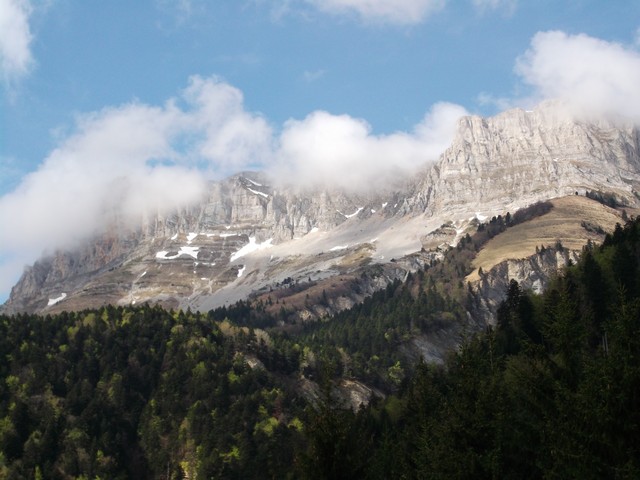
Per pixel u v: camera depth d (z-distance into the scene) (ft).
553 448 148.36
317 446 162.30
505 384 187.32
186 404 642.63
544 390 164.96
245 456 551.18
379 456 240.94
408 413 264.11
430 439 194.59
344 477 160.25
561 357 166.50
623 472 130.41
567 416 150.30
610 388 140.05
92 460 573.74
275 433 576.61
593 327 213.66
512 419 168.76
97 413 623.36
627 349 144.36
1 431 580.71
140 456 607.78
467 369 186.29
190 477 572.10
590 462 138.72
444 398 238.27
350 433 166.20
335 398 177.17
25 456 560.61
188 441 603.67
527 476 166.09
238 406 624.18
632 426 135.95
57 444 581.12
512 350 405.18
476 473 162.20
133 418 638.12
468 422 172.35
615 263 407.64
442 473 167.12
